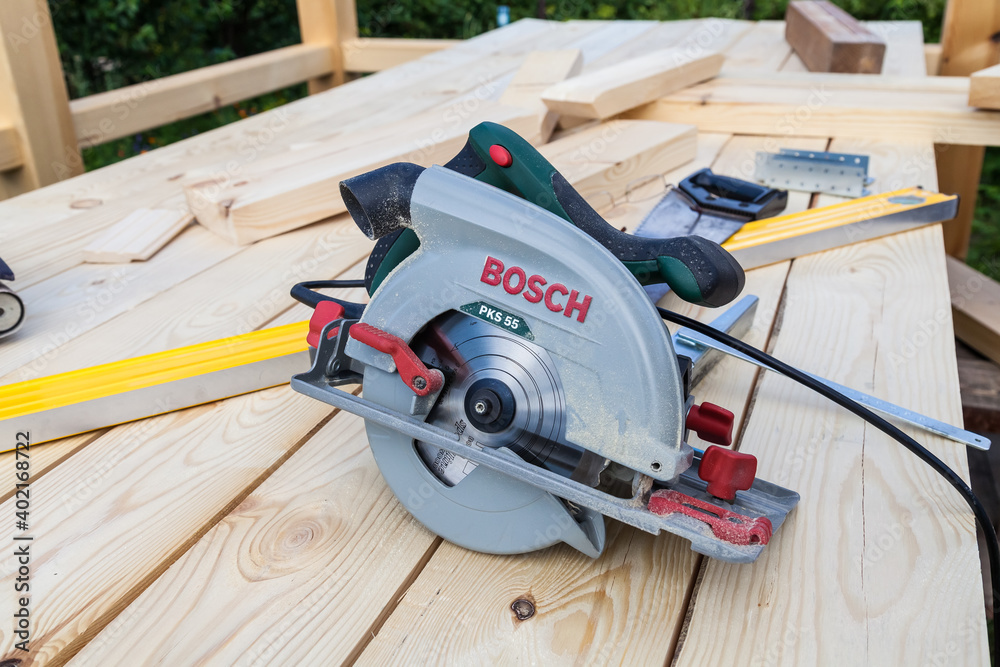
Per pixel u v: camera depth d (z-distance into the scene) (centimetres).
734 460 106
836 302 191
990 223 630
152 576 116
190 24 767
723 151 297
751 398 157
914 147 288
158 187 271
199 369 157
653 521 99
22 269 214
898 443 142
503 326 104
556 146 269
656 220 226
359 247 227
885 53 378
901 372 163
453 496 115
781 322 183
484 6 977
